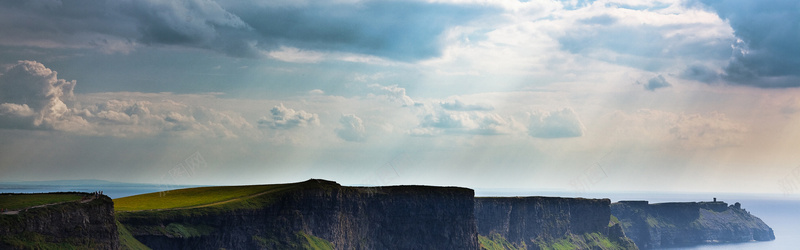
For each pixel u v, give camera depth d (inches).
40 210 7613.2
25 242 7160.4
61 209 7819.9
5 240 6948.8
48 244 7436.0
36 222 7416.3
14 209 7618.1
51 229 7593.5
